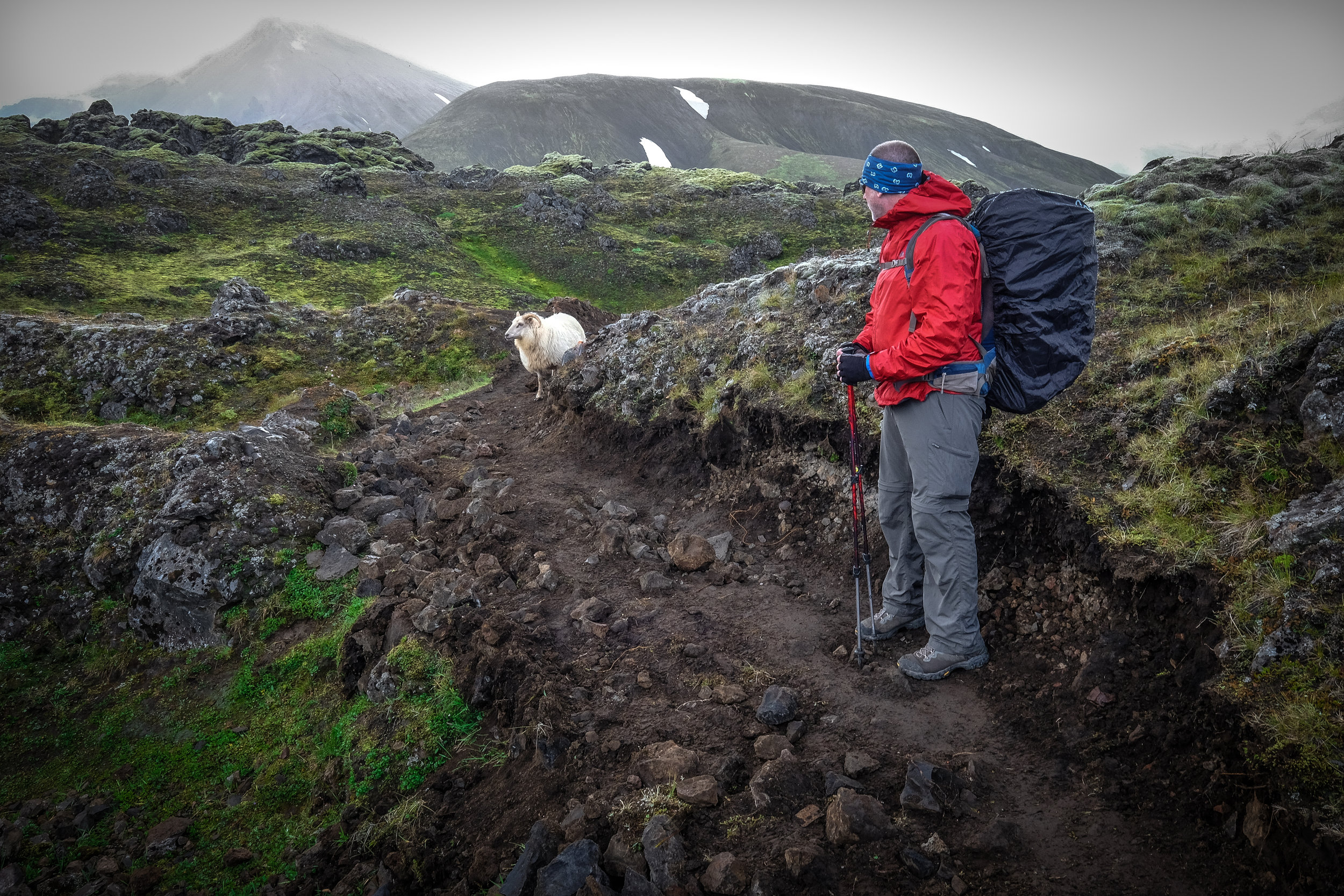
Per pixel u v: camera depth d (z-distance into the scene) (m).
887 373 2.96
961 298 2.80
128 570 5.91
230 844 3.98
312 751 4.39
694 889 2.46
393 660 4.34
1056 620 3.45
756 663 3.69
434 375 17.55
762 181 66.69
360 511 6.27
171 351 16.98
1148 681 2.90
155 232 41.53
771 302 6.91
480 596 4.69
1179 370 4.12
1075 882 2.31
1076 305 2.93
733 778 2.89
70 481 6.73
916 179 2.90
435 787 3.54
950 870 2.38
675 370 6.86
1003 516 4.00
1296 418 3.37
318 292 36.22
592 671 3.79
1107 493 3.61
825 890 2.37
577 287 45.31
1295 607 2.54
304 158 66.19
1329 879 1.98
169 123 68.44
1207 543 3.06
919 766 2.74
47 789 4.77
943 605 3.29
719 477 5.83
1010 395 3.04
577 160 73.06
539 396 10.38
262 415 16.02
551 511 5.86
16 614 6.13
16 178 44.78
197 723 4.94
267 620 5.35
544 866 2.61
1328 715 2.24
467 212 54.62
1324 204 6.41
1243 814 2.31
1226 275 5.55
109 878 3.91
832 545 4.68
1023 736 2.96
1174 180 7.49
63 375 16.69
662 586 4.57
